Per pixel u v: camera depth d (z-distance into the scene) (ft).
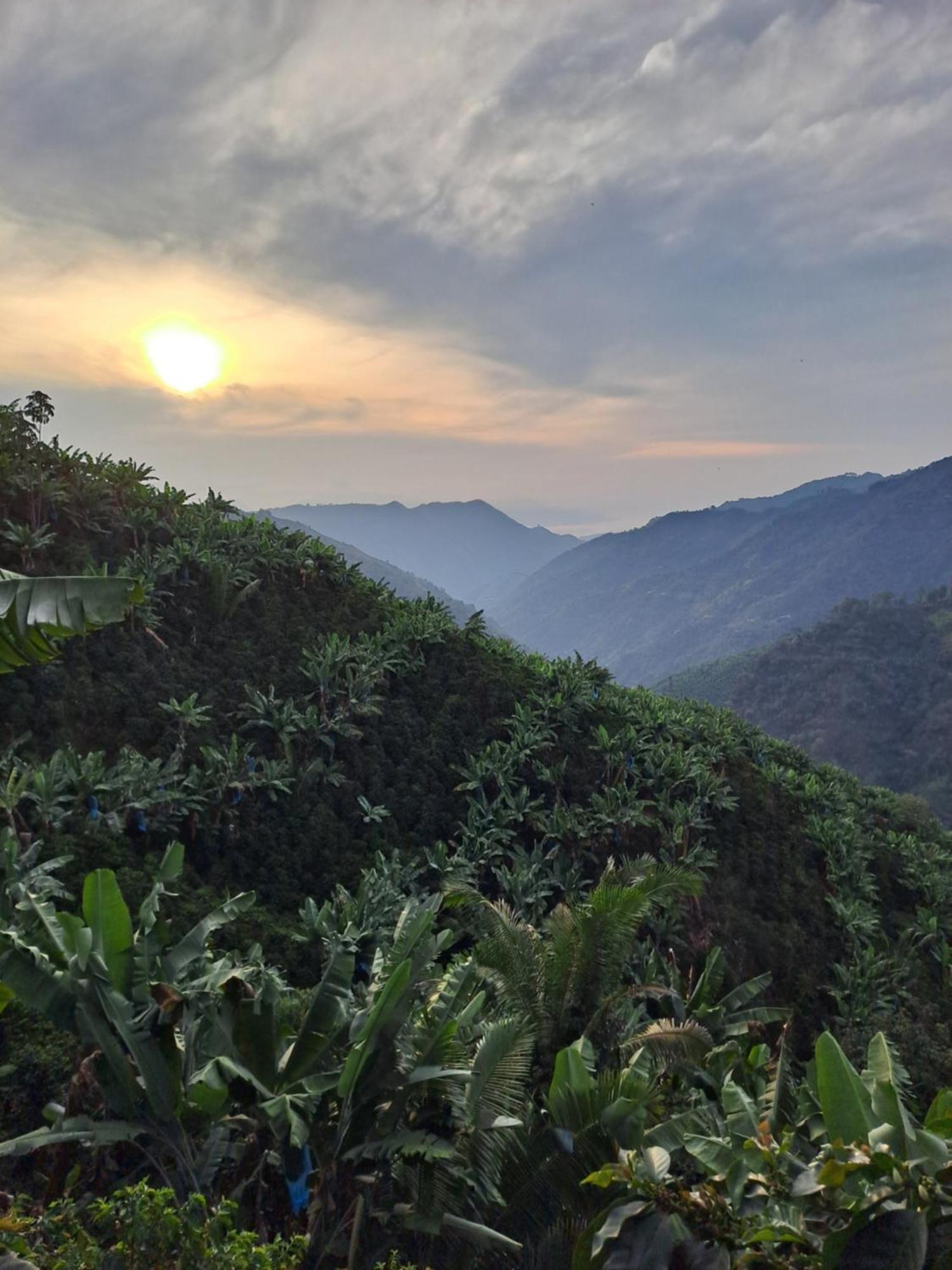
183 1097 24.29
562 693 138.82
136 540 118.21
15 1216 19.49
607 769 128.67
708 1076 39.86
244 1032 24.76
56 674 95.55
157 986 24.30
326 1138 24.25
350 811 103.65
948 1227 15.90
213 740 99.04
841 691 627.05
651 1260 17.17
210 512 138.82
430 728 122.93
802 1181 16.56
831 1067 18.99
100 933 26.71
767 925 118.73
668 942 103.50
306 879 90.99
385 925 71.67
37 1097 39.73
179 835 86.79
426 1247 24.59
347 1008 26.43
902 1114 17.88
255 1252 18.37
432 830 107.45
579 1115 27.68
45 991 24.26
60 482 114.32
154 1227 17.90
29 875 55.01
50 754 88.28
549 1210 25.88
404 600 151.64
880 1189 15.87
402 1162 24.21
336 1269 24.30
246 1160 25.57
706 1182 18.62
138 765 85.05
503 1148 26.43
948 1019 117.70
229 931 75.20
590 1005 39.32
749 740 172.14
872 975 115.14
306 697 112.78
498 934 40.55
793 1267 16.44
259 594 127.85
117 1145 26.43
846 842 146.10
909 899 152.56
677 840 120.06
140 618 107.55
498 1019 36.96
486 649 144.56
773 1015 54.39
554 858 110.11
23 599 19.88
